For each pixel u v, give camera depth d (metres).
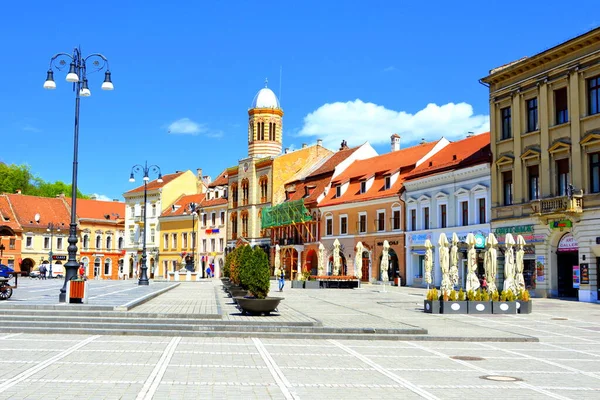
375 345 17.67
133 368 13.05
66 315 20.86
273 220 81.12
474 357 15.64
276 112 89.88
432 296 28.17
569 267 39.06
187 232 98.69
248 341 17.92
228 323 20.06
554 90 39.97
